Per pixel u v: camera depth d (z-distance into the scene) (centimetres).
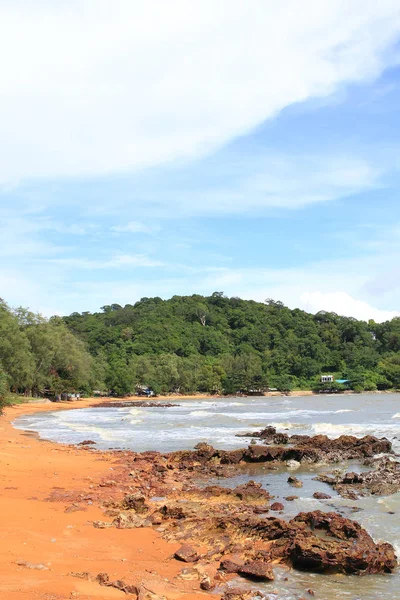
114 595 899
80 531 1322
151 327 15925
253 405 8488
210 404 8894
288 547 1205
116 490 1838
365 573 1130
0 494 1669
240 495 1775
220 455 2697
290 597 996
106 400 9969
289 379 14312
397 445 3191
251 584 1055
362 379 13475
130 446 3183
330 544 1180
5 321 7488
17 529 1269
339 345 16512
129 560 1131
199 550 1226
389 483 2012
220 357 15150
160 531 1362
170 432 4009
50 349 8812
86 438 3550
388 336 16675
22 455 2502
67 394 9256
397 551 1235
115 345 14912
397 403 8569
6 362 7169
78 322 18200
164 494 1825
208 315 18438
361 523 1473
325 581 1088
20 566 994
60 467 2266
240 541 1295
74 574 981
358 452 2836
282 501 1756
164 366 12325
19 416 5875
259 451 2703
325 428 4181
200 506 1555
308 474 2353
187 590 990
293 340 16488
